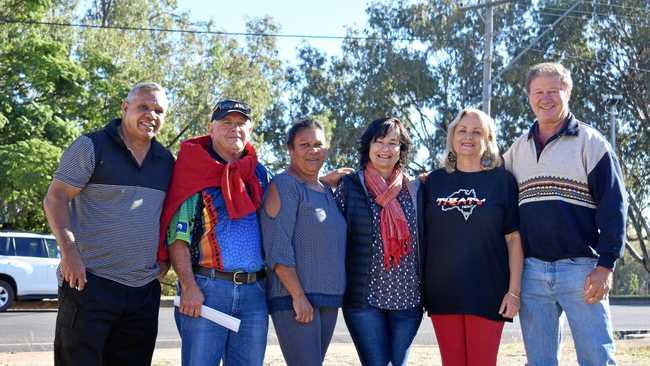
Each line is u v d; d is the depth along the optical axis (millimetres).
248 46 34594
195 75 28859
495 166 5672
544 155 5469
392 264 5633
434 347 10836
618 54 35000
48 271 17672
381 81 36438
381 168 5805
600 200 5309
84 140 5242
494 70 35250
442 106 37031
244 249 5371
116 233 5215
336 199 5773
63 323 5293
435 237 5691
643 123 35375
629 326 17234
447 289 5609
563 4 34656
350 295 5648
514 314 5543
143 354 5508
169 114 27547
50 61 21062
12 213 22203
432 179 5828
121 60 26703
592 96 35000
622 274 53094
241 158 5562
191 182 5348
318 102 38156
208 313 5246
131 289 5305
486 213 5555
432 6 35938
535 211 5438
